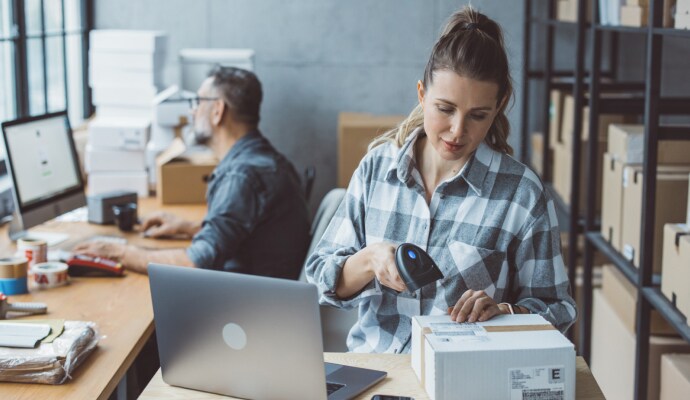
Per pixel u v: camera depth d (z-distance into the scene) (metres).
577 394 1.76
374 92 5.21
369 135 4.65
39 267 2.94
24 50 4.24
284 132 5.27
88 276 3.05
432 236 2.00
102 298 2.80
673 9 2.70
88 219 3.83
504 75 1.85
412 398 1.71
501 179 1.98
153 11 5.17
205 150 4.17
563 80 4.80
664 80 5.03
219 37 5.18
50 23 4.69
